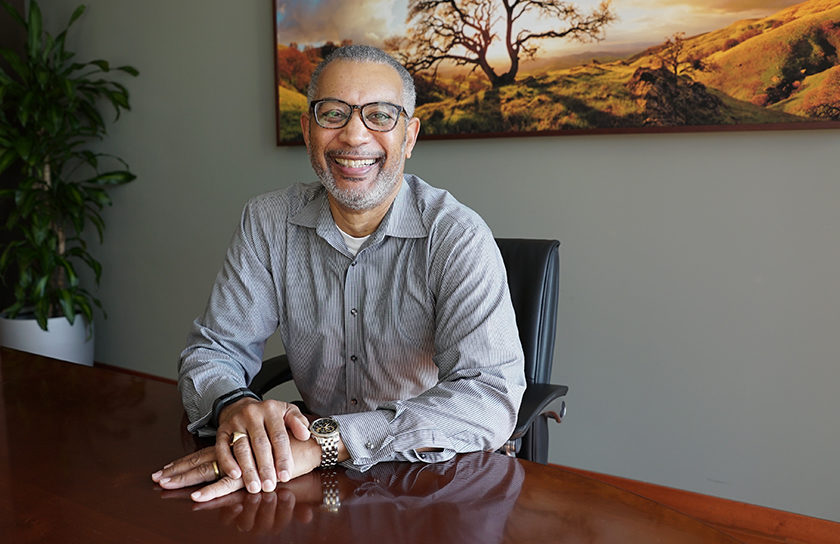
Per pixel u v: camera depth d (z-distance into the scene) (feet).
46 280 11.21
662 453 7.92
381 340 4.78
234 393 3.86
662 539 2.62
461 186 8.80
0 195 11.26
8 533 2.68
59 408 4.11
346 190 4.40
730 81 6.91
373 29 8.95
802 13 6.51
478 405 3.76
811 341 6.99
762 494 7.40
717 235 7.33
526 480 3.17
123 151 12.03
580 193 8.03
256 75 10.25
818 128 6.55
